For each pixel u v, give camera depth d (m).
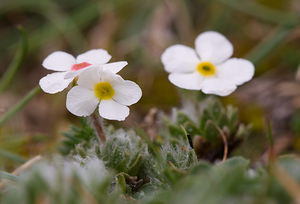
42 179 0.09
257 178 0.09
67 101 0.10
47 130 0.13
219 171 0.09
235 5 0.14
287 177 0.09
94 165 0.09
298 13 0.14
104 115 0.10
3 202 0.09
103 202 0.09
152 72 0.14
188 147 0.10
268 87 0.13
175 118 0.11
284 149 0.12
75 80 0.10
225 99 0.13
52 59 0.10
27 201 0.09
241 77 0.10
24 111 0.14
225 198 0.09
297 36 0.14
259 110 0.13
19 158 0.11
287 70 0.14
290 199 0.09
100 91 0.10
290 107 0.13
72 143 0.11
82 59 0.10
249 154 0.12
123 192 0.10
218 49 0.11
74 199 0.09
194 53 0.11
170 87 0.14
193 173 0.09
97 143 0.10
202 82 0.10
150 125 0.11
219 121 0.11
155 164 0.10
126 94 0.10
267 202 0.09
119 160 0.10
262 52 0.13
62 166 0.09
